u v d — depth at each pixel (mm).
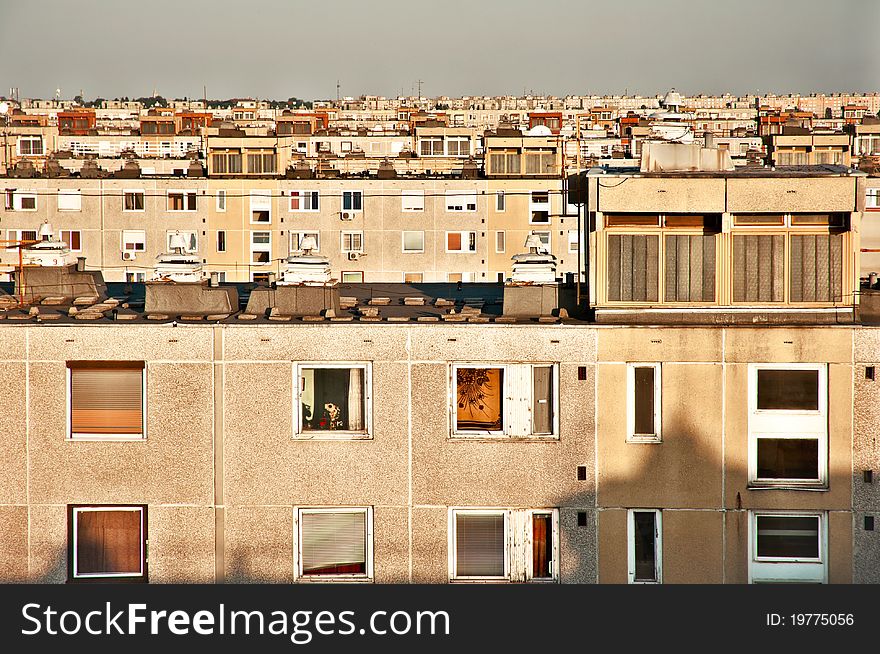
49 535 23875
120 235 98188
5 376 23812
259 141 97875
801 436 23531
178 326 23812
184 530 23875
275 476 23844
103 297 30391
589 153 118625
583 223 29062
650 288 24250
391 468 23766
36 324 23844
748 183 24078
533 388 23719
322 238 97875
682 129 41938
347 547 24000
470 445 23672
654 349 23500
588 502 23594
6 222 97625
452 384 23781
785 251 24219
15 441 23844
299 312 25562
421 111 184500
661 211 24156
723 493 23484
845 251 24188
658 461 23531
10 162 115750
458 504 23719
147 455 23859
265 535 23859
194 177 98438
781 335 23469
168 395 23812
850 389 23406
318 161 113000
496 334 23609
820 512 23438
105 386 23938
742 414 23484
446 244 97750
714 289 24219
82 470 23844
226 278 98562
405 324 23750
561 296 26703
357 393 23922
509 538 23734
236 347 23766
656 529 23656
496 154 97875
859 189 23953
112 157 116875
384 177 98500
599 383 23562
